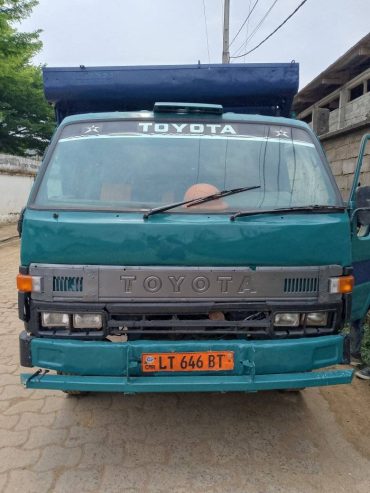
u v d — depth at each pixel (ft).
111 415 11.08
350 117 33.96
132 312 8.14
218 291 8.20
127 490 8.43
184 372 8.17
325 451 9.65
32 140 72.08
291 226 8.29
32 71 66.95
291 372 8.31
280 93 12.07
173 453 9.55
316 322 8.66
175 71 11.77
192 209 8.71
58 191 9.31
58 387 8.02
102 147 9.89
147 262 8.13
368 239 10.68
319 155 10.14
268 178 9.71
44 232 8.14
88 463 9.22
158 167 9.71
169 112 10.36
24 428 10.48
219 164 9.79
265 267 8.30
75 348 8.09
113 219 8.27
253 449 9.70
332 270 8.52
